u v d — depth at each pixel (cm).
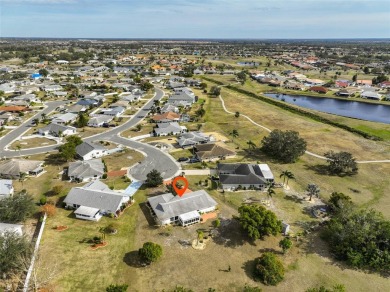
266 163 10819
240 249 6688
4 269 5550
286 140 10994
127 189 8900
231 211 8006
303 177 9869
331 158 10325
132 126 14525
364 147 12388
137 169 10144
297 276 6028
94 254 6356
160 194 8669
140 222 7469
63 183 9200
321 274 6106
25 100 18088
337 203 7819
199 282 5791
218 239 6969
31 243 6281
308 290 5472
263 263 6034
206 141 12462
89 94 19775
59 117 14925
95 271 5934
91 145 11112
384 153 11812
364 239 6569
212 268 6134
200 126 14425
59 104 18175
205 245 6762
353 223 6756
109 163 10556
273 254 6362
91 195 7981
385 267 6231
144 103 18688
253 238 6944
